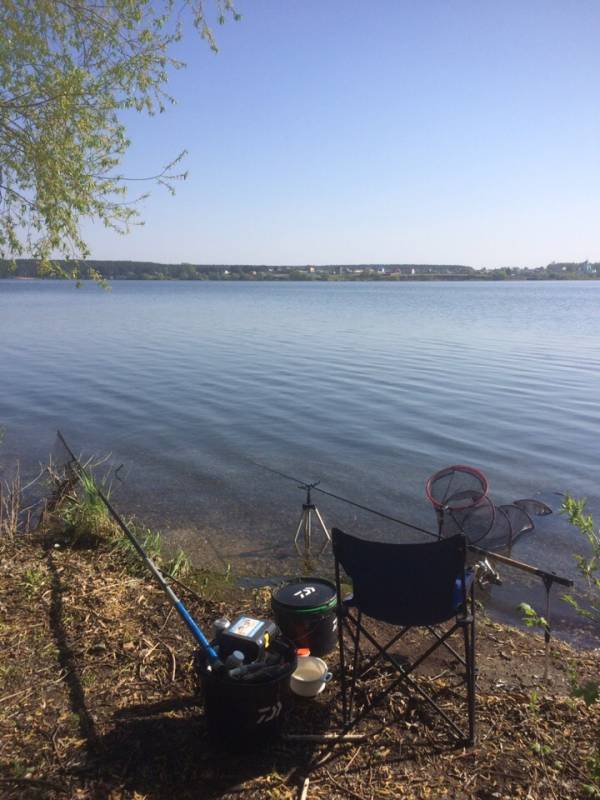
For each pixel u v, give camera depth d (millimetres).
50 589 4922
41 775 2984
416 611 3293
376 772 3092
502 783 3012
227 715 3111
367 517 8125
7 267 6238
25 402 15664
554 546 7160
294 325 39156
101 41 6020
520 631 5051
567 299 79625
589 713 3568
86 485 6996
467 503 5961
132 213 6516
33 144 5926
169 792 2924
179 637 4316
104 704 3539
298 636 4059
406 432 12711
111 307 59688
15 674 3770
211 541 7156
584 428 13094
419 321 42031
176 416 14125
